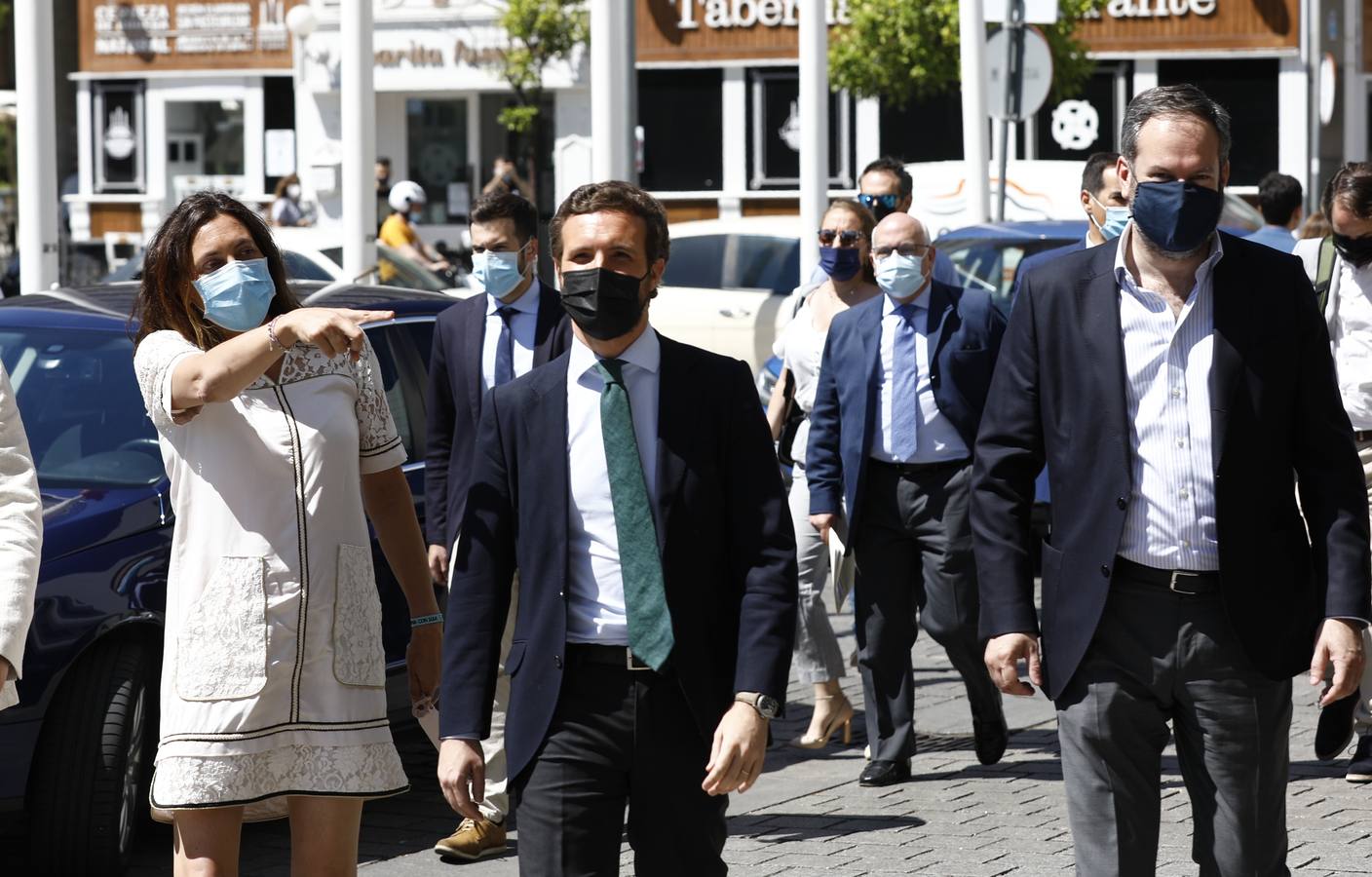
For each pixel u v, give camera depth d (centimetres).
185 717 628
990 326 1026
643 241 579
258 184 4253
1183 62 3794
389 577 964
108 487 895
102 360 965
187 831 631
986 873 870
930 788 1040
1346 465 618
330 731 635
